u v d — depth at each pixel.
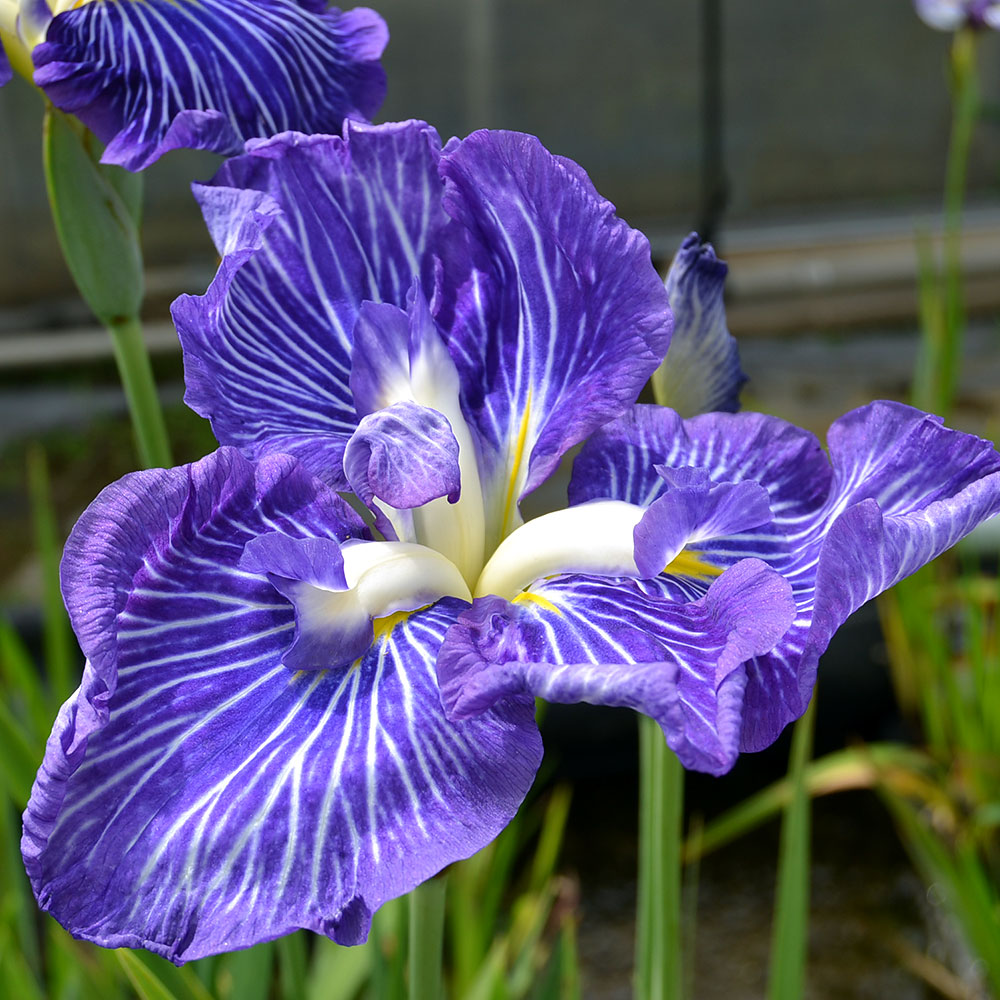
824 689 0.95
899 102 2.10
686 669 0.34
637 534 0.36
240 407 0.38
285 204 0.39
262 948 0.48
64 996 0.55
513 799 0.33
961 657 0.91
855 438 0.38
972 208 2.17
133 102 0.42
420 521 0.38
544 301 0.38
